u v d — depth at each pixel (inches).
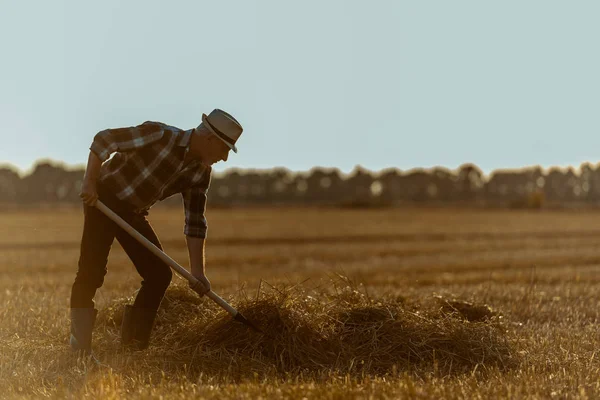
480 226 2046.0
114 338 323.6
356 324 322.7
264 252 1111.0
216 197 5787.4
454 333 315.3
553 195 5639.8
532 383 249.8
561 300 514.0
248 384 240.4
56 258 992.9
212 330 311.9
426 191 5905.5
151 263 307.6
